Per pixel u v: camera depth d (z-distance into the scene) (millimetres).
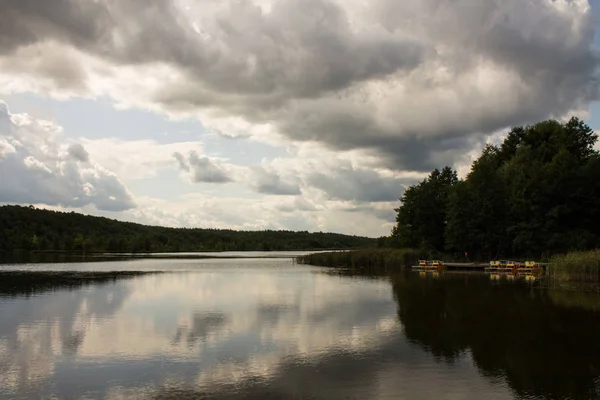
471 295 41344
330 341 24547
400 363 20609
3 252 172500
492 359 21172
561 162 78812
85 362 20922
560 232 76188
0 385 18016
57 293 44406
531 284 49219
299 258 114188
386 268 79250
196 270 77875
